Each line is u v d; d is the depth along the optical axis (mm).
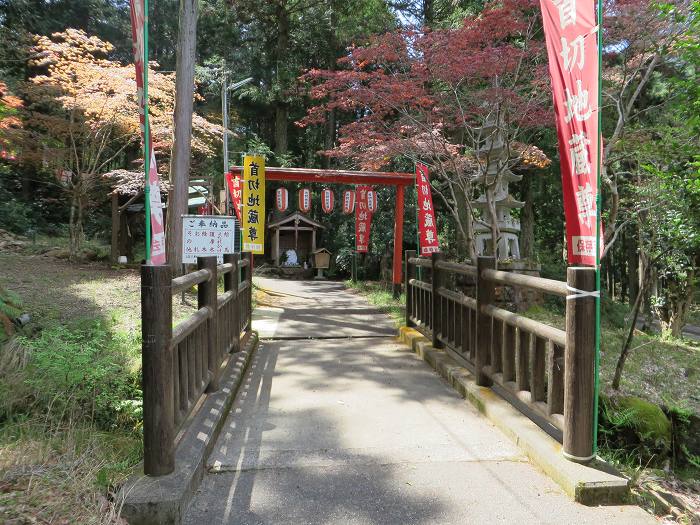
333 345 6613
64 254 12852
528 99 7000
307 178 12164
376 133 7758
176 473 2574
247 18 21469
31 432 3209
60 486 2406
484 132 8594
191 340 3252
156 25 23484
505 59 6340
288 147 25984
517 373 3479
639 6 5578
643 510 2516
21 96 14555
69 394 3904
